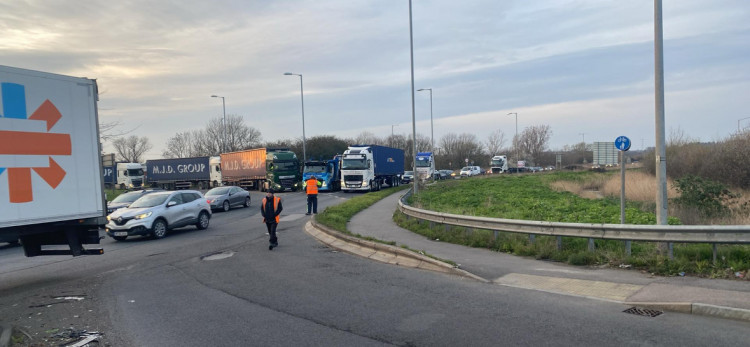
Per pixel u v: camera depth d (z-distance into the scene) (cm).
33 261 1237
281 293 793
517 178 4562
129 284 912
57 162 927
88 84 995
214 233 1700
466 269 902
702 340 510
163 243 1488
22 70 866
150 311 714
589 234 944
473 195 2655
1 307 769
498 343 525
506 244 1089
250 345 551
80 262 1191
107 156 2559
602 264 891
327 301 732
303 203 2933
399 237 1343
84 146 984
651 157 3362
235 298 772
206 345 556
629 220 1362
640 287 718
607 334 539
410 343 539
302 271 972
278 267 1023
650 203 1945
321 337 570
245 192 2930
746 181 2275
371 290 793
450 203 2241
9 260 1271
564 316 611
